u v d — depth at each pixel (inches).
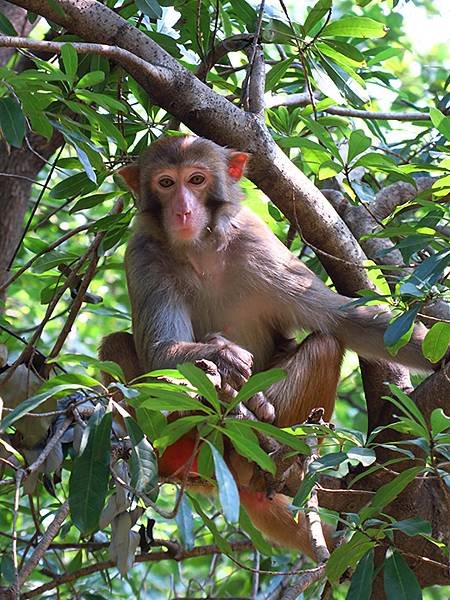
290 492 336.8
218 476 232.1
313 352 354.3
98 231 372.5
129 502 287.6
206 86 360.5
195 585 494.3
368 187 428.1
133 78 358.9
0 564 352.2
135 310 368.5
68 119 319.3
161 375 262.1
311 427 279.3
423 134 442.6
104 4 380.2
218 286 376.5
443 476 263.4
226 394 308.3
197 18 378.3
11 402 331.0
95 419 261.6
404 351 348.5
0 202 484.4
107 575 376.5
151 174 367.2
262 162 365.7
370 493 309.7
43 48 303.3
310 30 397.7
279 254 378.0
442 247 329.4
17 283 626.8
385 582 261.0
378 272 367.9
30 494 321.7
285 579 413.7
